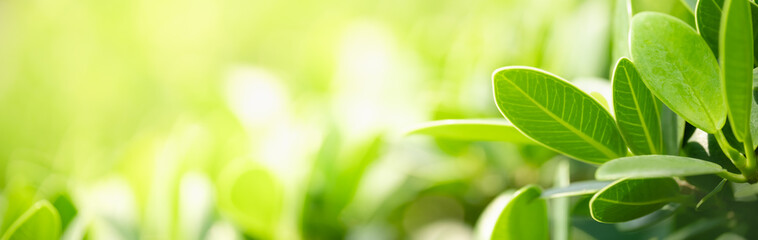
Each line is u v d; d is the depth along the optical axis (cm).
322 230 110
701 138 76
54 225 84
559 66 102
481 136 81
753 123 74
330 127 114
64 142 184
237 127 125
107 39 248
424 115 117
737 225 76
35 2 254
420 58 140
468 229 119
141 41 250
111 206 99
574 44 99
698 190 76
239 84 134
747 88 69
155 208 97
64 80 227
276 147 114
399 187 120
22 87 221
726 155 74
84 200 96
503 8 124
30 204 91
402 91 128
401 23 195
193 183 95
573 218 91
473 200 118
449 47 140
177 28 257
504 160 110
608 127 75
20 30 252
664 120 77
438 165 120
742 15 67
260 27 250
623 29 79
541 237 81
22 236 84
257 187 102
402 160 121
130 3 255
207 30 257
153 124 191
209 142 116
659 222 82
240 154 119
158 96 212
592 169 94
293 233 105
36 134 206
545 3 111
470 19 138
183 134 107
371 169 116
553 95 74
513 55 114
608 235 89
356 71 143
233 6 258
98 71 230
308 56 173
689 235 81
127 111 212
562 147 76
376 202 116
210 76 210
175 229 94
